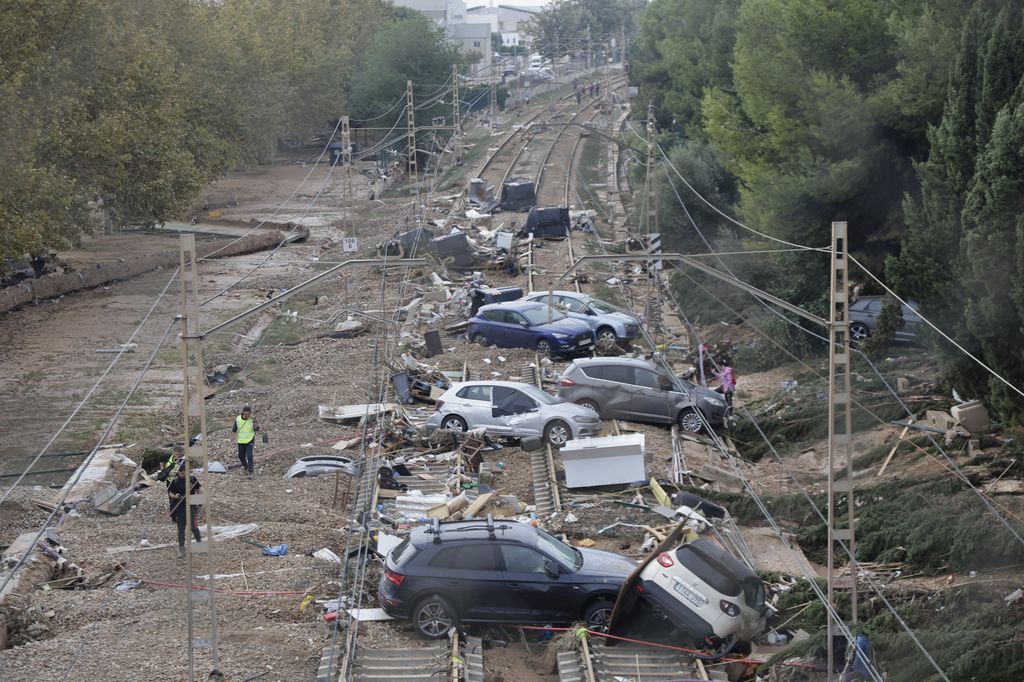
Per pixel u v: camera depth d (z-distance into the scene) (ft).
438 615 136.77
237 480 208.33
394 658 131.23
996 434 210.79
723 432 252.01
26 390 286.87
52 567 162.91
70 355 323.98
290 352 321.93
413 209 564.30
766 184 281.74
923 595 161.48
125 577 159.63
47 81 356.18
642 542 175.83
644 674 130.93
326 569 160.25
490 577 138.00
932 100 240.12
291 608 146.82
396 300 381.60
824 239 276.41
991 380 201.26
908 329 274.16
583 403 248.32
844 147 262.47
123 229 600.80
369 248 484.74
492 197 571.69
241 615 144.25
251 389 285.43
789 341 306.14
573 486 202.80
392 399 263.90
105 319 374.02
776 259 307.78
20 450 237.86
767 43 281.13
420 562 138.10
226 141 626.23
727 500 204.95
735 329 346.33
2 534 179.73
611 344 305.94
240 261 496.64
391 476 206.39
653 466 215.51
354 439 233.76
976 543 169.78
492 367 288.51
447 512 187.52
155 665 127.34
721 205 427.74
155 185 430.61
